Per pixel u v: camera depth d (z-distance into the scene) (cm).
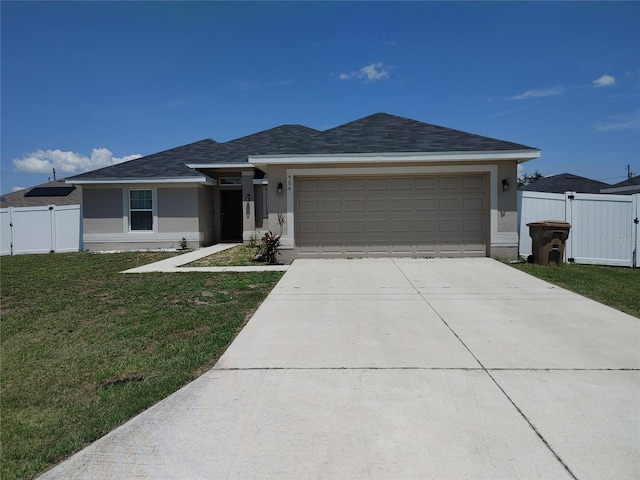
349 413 345
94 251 1620
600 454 290
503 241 1125
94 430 331
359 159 1099
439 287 800
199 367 446
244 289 811
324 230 1162
